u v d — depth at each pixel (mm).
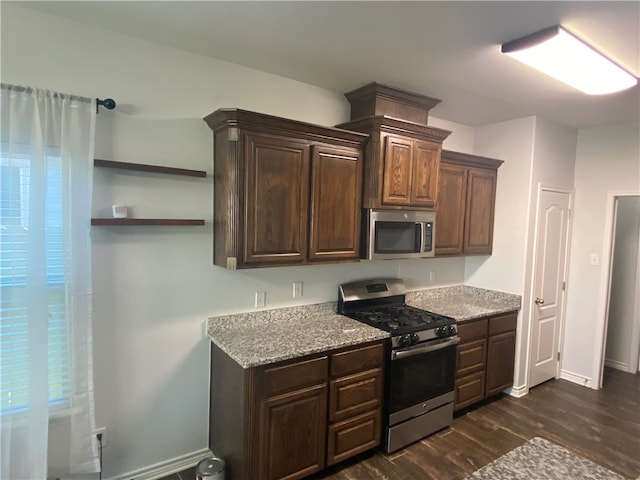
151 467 2369
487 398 3504
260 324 2723
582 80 2430
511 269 3670
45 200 1861
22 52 1876
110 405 2215
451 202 3398
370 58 2330
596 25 1842
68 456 2053
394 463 2553
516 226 3629
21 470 1857
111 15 1921
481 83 2666
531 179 3521
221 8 1817
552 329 3963
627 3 1650
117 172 2156
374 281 3281
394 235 2885
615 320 4496
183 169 2271
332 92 2938
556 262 3896
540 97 2930
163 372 2377
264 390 2111
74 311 1971
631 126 3613
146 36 2148
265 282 2744
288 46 2213
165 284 2352
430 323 2832
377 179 2711
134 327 2264
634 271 4336
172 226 2350
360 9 1782
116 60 2119
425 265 3729
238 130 2211
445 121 3693
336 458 2418
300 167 2445
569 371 4059
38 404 1867
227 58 2414
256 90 2590
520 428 3033
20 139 1827
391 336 2605
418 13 1797
